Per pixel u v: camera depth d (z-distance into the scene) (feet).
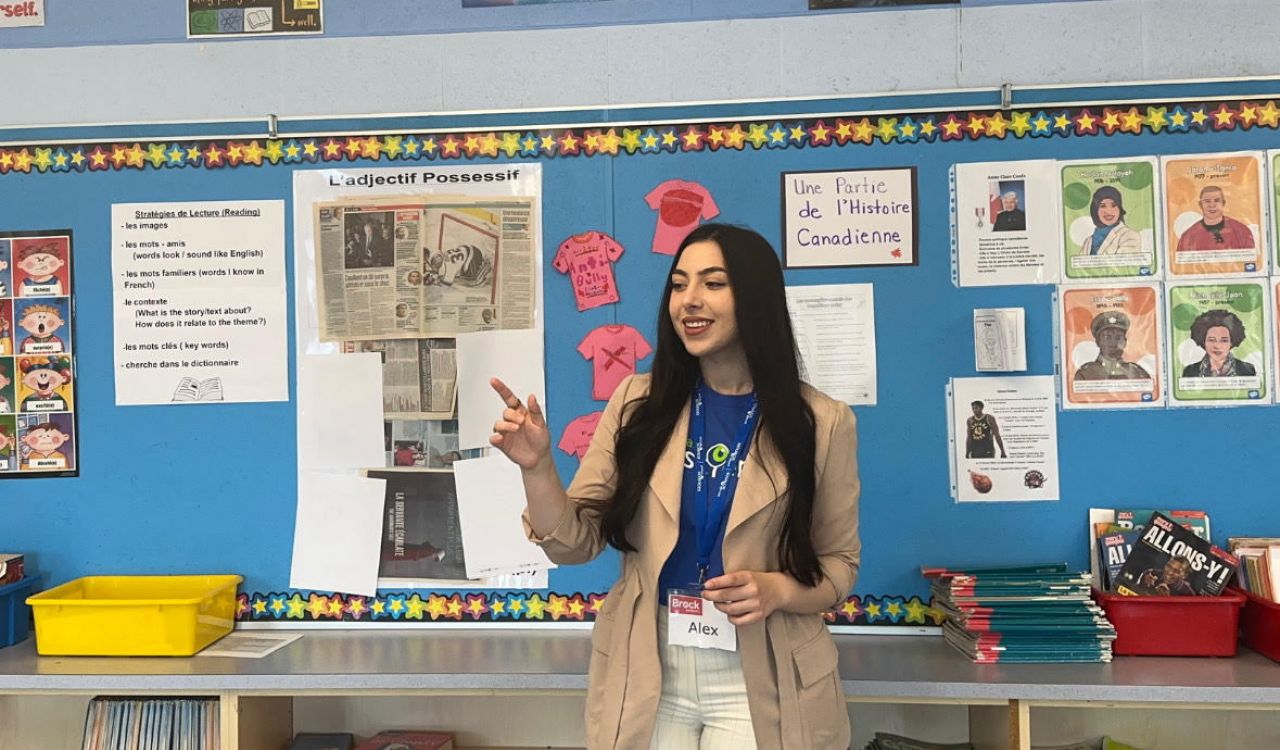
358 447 6.91
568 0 6.91
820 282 6.70
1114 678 5.44
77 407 7.03
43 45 7.13
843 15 6.78
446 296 6.88
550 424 6.84
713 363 4.62
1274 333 6.50
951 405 6.62
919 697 5.43
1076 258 6.58
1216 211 6.54
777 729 4.29
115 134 7.06
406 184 6.91
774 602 4.24
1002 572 6.05
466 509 6.85
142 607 6.13
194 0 7.06
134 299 7.01
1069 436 6.57
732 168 6.76
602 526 4.51
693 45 6.84
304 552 6.91
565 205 6.84
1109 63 6.65
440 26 6.96
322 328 6.94
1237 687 5.24
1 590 6.37
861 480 6.66
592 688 4.56
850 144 6.71
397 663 5.92
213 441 6.97
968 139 6.64
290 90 7.02
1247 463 6.49
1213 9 6.61
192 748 6.08
